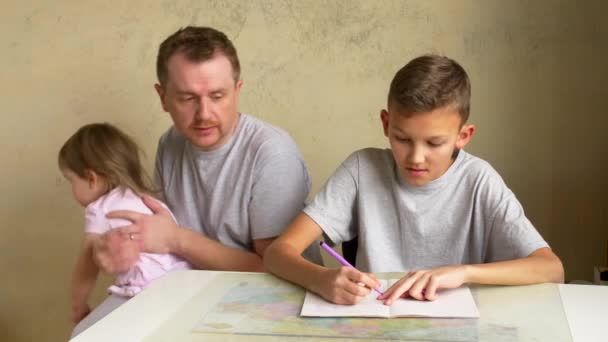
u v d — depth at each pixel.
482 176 1.28
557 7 1.83
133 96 2.08
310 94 1.98
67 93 2.11
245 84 2.01
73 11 2.07
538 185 1.89
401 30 1.91
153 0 2.03
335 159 1.99
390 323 0.92
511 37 1.85
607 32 1.82
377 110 1.95
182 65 1.45
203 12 2.01
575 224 1.89
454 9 1.87
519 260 1.09
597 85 1.83
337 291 1.00
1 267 2.20
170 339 0.89
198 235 1.52
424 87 1.11
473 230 1.29
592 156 1.86
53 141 2.14
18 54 2.11
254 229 1.53
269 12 1.97
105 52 2.07
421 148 1.15
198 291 1.09
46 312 2.21
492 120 1.89
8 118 2.15
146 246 1.50
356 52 1.94
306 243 1.29
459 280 1.02
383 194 1.35
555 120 1.86
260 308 1.00
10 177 2.17
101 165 1.55
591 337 0.84
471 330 0.88
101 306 1.49
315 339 0.87
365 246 1.34
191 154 1.62
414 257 1.34
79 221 2.17
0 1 2.10
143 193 1.58
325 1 1.94
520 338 0.84
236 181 1.55
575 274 1.91
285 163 1.53
